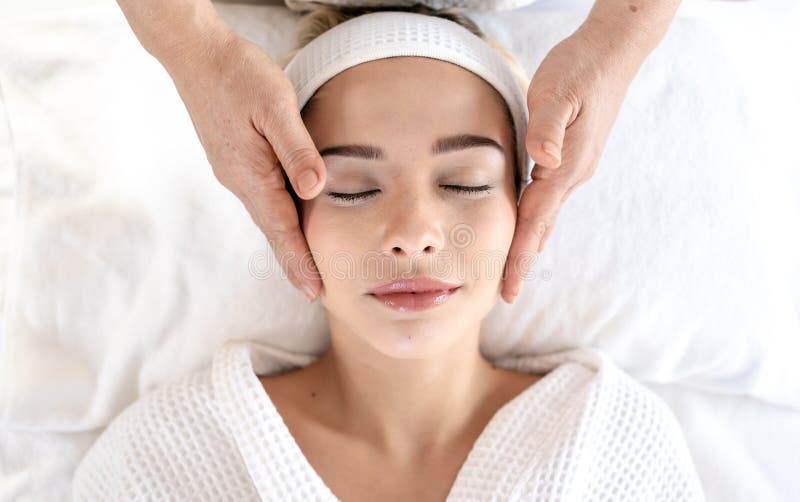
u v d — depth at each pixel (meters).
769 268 1.02
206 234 0.97
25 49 0.97
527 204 0.85
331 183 0.79
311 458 0.91
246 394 0.89
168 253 0.97
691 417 1.08
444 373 0.90
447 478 0.91
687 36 1.05
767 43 1.14
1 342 0.98
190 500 0.87
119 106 0.98
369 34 0.81
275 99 0.75
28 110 0.97
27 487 1.00
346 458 0.92
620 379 0.95
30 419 0.99
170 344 0.99
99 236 0.96
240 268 0.98
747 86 1.06
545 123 0.76
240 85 0.76
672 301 1.00
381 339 0.80
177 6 0.76
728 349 1.02
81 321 0.97
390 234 0.75
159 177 0.97
